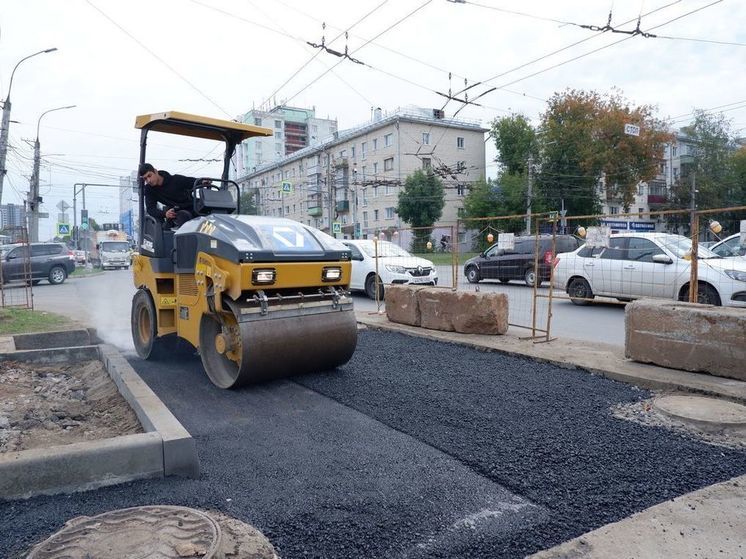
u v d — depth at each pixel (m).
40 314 11.51
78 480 3.42
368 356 7.23
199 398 5.55
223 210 6.94
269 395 5.62
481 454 3.99
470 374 6.26
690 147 57.84
